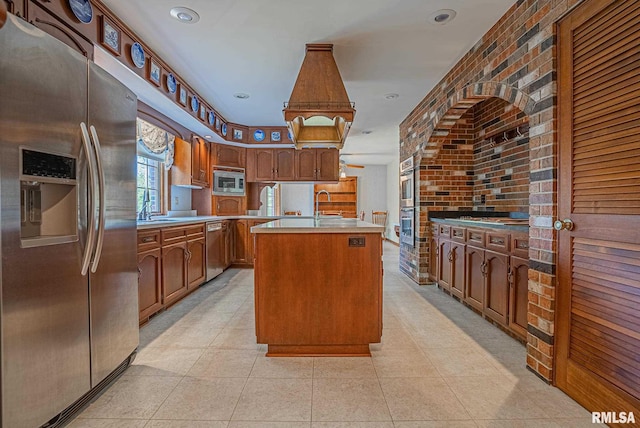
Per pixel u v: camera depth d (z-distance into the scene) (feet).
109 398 5.44
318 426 4.78
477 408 5.19
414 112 13.73
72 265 4.81
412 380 6.03
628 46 4.39
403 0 6.66
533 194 6.21
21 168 4.00
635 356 4.34
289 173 17.81
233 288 12.80
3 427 3.85
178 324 8.87
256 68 9.98
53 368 4.51
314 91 8.36
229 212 17.43
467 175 13.26
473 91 8.63
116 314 5.94
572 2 5.24
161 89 9.49
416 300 11.05
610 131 4.66
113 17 7.13
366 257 7.03
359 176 30.86
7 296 3.86
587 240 5.07
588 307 5.06
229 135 16.39
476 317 9.41
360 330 7.06
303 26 7.62
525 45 6.47
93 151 5.03
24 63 4.02
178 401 5.37
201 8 6.90
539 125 6.05
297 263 7.01
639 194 4.27
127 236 6.30
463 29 7.81
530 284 6.31
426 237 13.17
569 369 5.44
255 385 5.86
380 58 9.28
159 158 12.36
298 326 7.06
